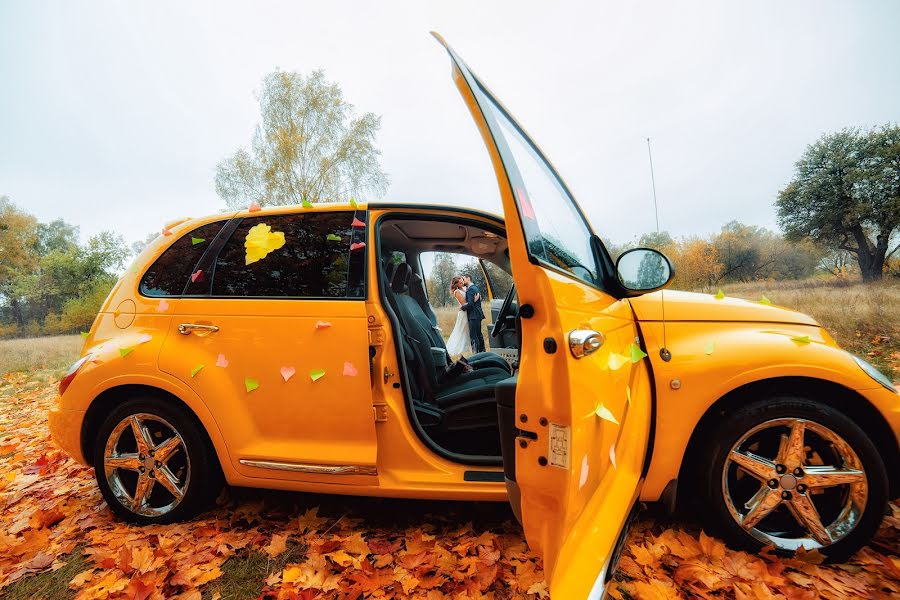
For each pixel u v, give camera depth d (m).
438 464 1.97
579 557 1.19
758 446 1.90
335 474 1.96
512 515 2.17
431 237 3.00
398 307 2.36
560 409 1.23
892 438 1.67
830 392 1.75
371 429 1.95
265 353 2.03
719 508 1.77
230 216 2.33
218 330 2.10
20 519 2.45
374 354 1.99
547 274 1.32
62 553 2.05
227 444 2.04
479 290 5.29
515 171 1.46
